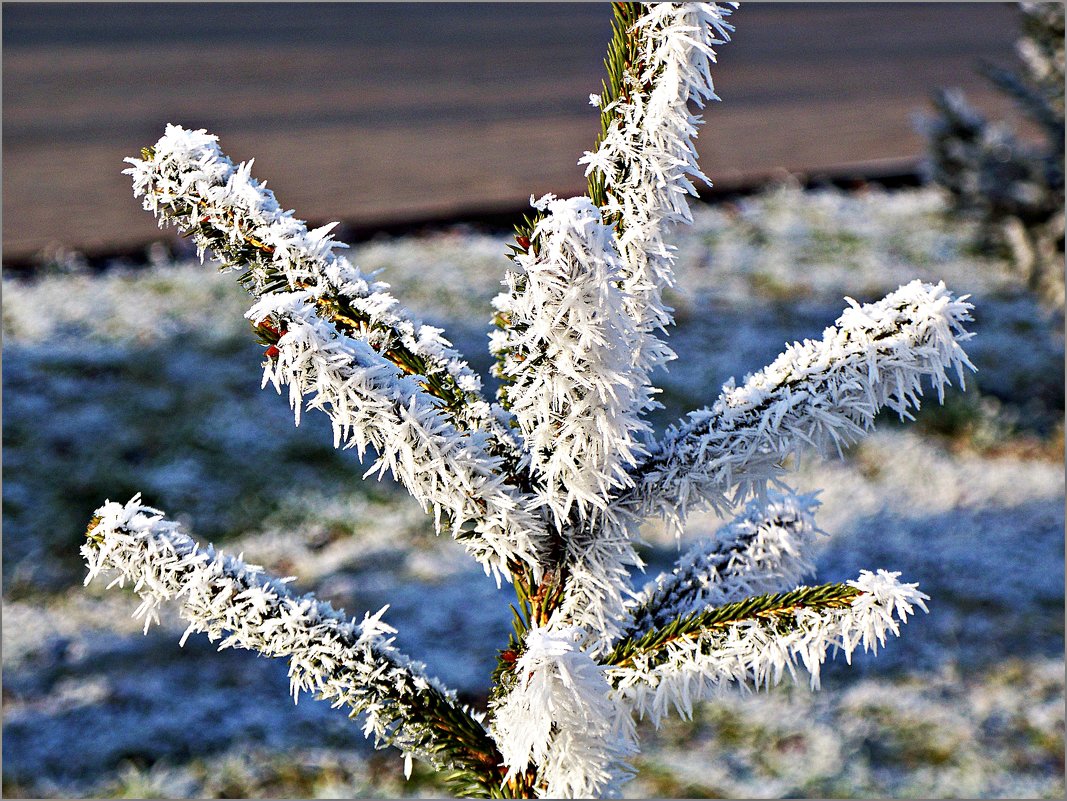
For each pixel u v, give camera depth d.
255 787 4.62
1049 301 9.13
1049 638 5.91
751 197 11.88
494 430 1.33
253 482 7.02
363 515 6.86
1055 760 4.94
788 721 5.20
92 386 7.69
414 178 11.45
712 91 1.23
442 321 8.46
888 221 11.40
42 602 5.91
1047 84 8.38
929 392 8.38
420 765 4.79
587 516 1.32
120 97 14.41
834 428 1.24
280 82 15.92
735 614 1.29
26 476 6.78
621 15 1.26
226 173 1.31
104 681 5.32
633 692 1.33
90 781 4.62
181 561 1.29
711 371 8.38
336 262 1.38
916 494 7.27
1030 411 8.30
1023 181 8.80
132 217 10.16
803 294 9.76
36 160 11.56
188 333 8.38
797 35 20.95
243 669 5.51
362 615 5.83
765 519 1.50
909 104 15.14
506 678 1.29
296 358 1.09
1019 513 7.09
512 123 13.76
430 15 23.48
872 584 1.23
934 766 4.87
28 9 23.14
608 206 1.27
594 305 1.10
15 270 9.09
